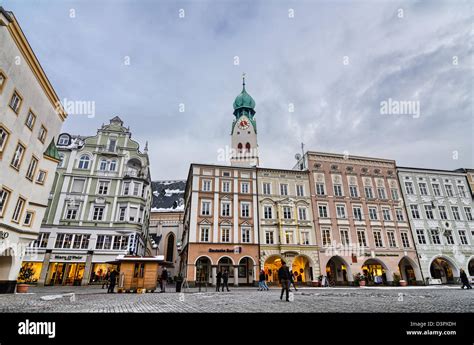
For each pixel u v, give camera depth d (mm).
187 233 36094
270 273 35406
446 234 39812
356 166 41719
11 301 12352
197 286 31891
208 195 35875
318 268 34844
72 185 34562
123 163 37094
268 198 37281
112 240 33094
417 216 40469
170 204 62094
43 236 31609
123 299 14172
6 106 16672
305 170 40312
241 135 55031
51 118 22453
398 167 42938
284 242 35375
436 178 43250
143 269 22109
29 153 19688
